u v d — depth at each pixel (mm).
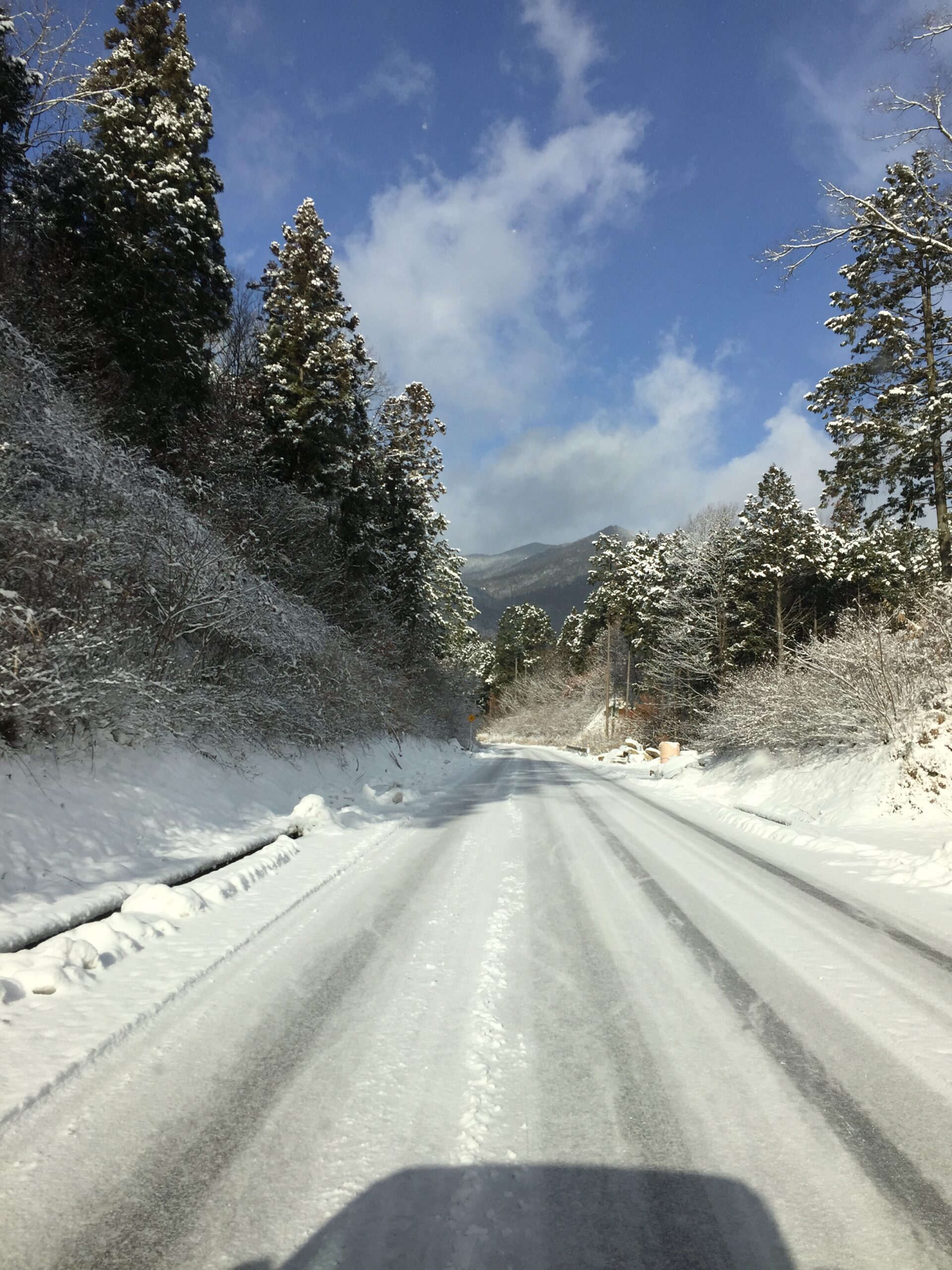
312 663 13539
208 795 8344
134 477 10094
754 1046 3121
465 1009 3484
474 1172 2201
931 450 18234
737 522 30641
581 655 72000
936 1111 2598
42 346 11719
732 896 5898
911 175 12211
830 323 19734
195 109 17734
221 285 18594
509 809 11984
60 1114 2453
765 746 15078
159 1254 1823
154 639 8781
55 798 6039
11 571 6586
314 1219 1973
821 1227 1967
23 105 15297
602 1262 1828
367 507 22844
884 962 4254
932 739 9555
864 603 25641
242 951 4277
